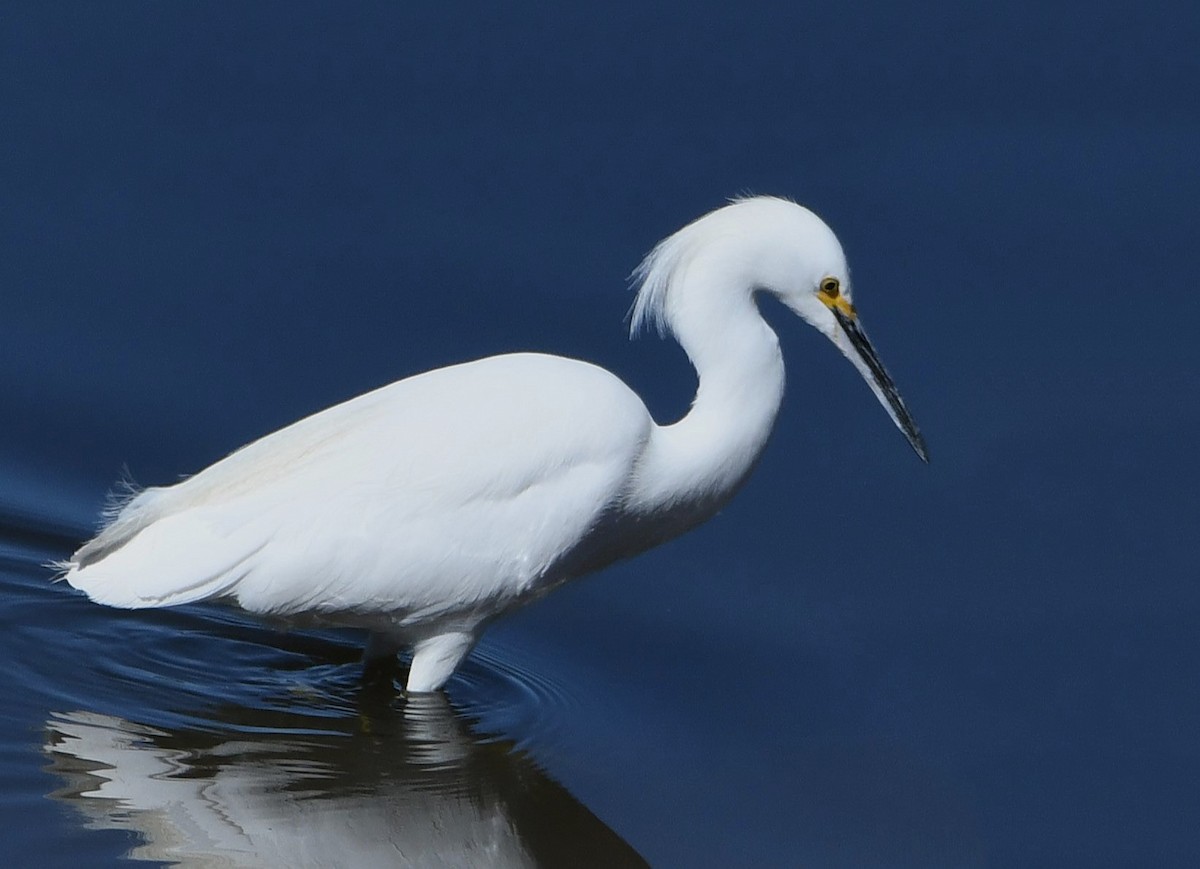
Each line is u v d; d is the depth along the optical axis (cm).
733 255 1183
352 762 1148
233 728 1180
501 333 1573
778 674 1292
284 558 1139
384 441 1157
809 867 1095
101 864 1012
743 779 1174
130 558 1162
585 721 1226
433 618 1174
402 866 1045
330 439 1169
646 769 1177
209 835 1052
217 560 1143
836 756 1202
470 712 1225
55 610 1313
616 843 1100
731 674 1291
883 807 1154
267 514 1145
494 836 1087
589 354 1566
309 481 1150
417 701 1217
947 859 1109
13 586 1337
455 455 1148
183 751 1145
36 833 1039
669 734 1218
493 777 1148
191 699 1215
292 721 1192
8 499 1427
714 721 1235
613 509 1192
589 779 1160
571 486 1157
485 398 1166
